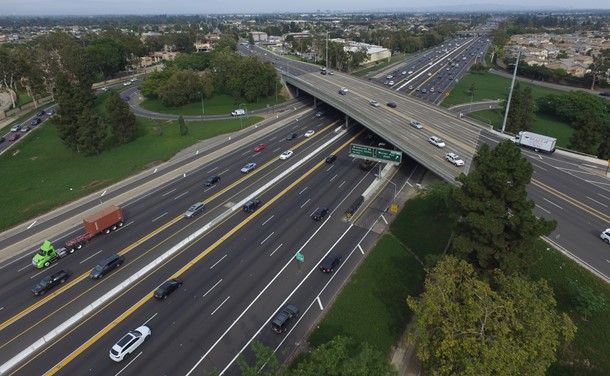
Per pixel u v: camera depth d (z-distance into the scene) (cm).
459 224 4262
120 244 5769
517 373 2842
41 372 3766
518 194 3784
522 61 19588
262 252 5559
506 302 3045
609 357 3675
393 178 7819
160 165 8675
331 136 10206
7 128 11831
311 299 4688
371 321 4353
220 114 12644
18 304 4644
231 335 4184
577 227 5375
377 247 5641
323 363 2897
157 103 13900
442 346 2927
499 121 11169
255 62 13788
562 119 12431
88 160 9200
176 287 4828
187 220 6391
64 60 14100
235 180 7800
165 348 4028
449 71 19662
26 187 7869
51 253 5359
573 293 4231
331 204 6850
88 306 4566
